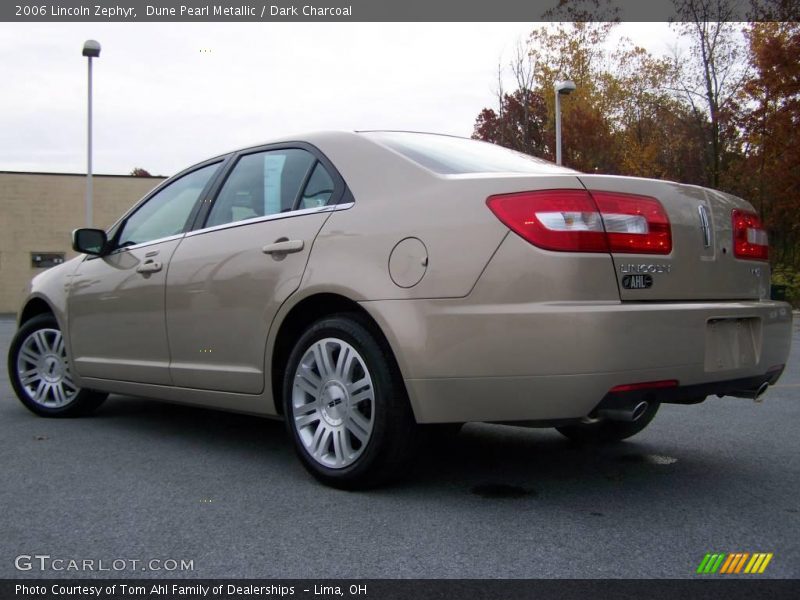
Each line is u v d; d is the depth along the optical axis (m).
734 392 3.61
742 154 27.11
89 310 4.82
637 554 2.61
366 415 3.27
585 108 31.94
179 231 4.37
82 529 2.86
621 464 3.90
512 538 2.76
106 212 29.08
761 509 3.12
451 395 3.00
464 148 3.87
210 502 3.20
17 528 2.88
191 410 5.53
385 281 3.17
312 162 3.76
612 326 2.80
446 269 3.02
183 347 4.15
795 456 4.08
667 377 2.96
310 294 3.43
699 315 3.06
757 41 25.12
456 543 2.71
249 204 4.01
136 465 3.84
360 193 3.45
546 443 4.41
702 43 26.86
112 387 4.72
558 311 2.80
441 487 3.43
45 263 28.81
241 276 3.80
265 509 3.10
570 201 2.90
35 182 28.64
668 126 32.66
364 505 3.15
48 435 4.60
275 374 3.71
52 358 5.21
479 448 4.27
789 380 7.14
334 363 3.41
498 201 2.97
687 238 3.15
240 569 2.48
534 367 2.84
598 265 2.87
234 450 4.19
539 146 32.59
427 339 3.02
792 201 23.95
